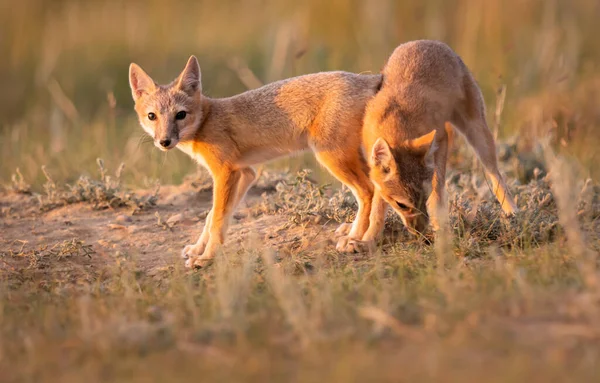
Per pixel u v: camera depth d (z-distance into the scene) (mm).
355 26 25984
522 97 19828
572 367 5953
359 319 7227
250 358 6570
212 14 30250
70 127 22922
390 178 10578
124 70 27250
